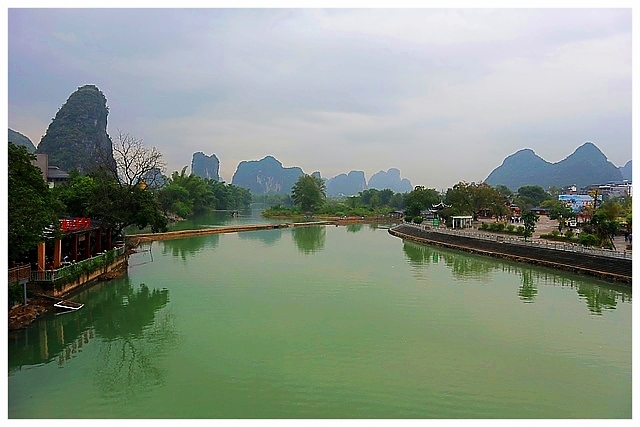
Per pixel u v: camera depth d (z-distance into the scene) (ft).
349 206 520.01
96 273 119.55
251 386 62.75
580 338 82.64
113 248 142.61
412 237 244.01
